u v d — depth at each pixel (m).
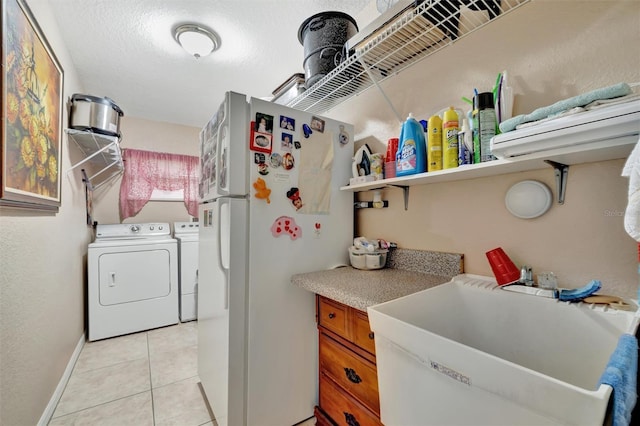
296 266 1.39
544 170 0.98
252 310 1.25
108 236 2.89
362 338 1.10
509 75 1.07
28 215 1.27
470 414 0.54
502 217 1.10
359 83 1.58
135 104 3.08
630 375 0.43
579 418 0.40
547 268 0.98
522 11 1.04
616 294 0.83
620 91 0.64
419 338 0.63
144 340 2.51
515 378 0.47
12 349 1.11
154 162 3.54
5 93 0.99
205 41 1.93
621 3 0.83
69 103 2.06
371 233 1.66
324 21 1.49
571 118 0.68
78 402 1.62
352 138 1.64
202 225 1.71
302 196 1.41
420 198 1.41
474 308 1.05
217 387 1.34
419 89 1.41
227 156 1.22
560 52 0.94
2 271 1.04
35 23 1.30
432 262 1.33
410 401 0.66
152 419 1.49
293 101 1.85
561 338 0.83
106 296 2.55
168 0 1.65
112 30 1.89
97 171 3.16
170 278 2.89
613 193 0.84
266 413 1.28
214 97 2.90
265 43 2.05
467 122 1.07
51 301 1.58
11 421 1.10
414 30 1.14
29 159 1.25
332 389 1.28
